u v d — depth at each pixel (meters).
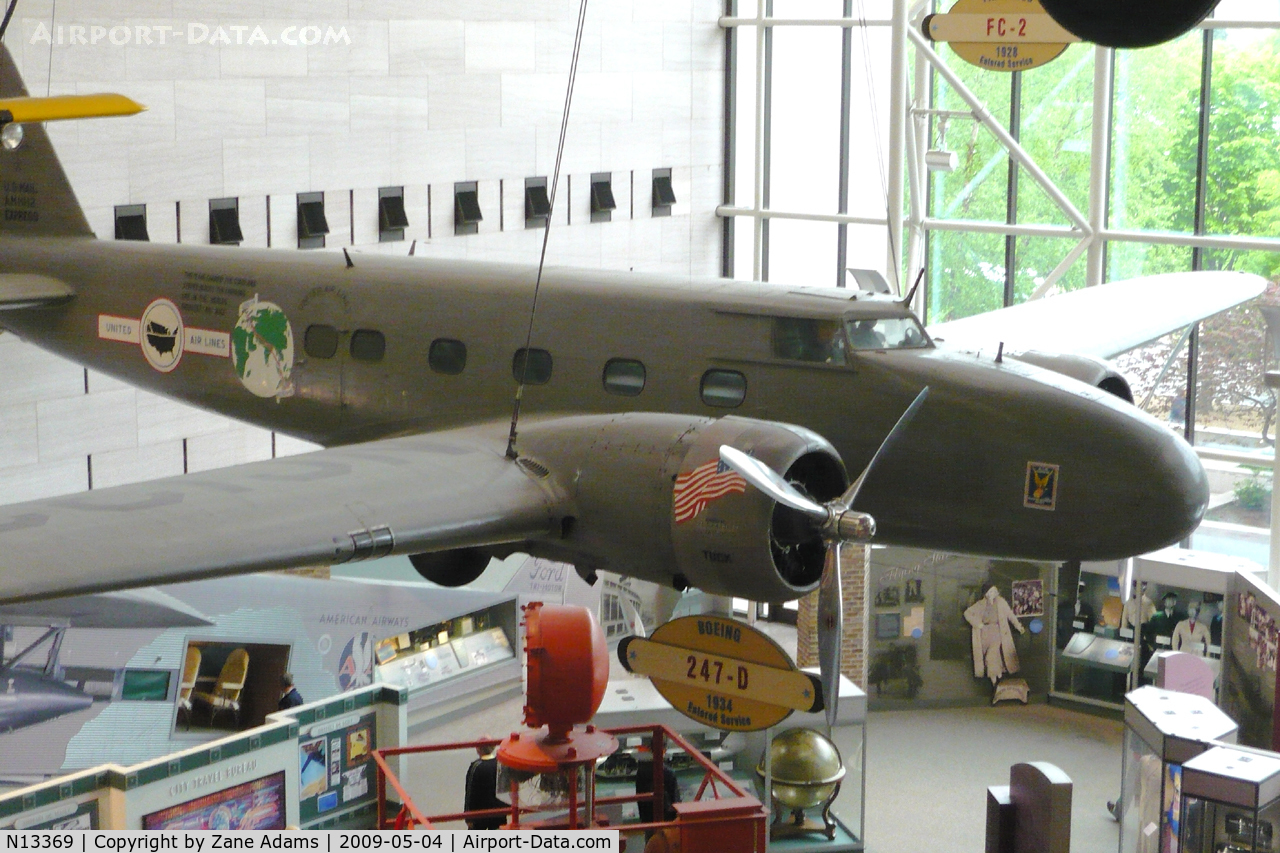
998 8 11.16
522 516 7.68
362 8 14.93
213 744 9.27
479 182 16.47
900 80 15.35
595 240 18.03
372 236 15.42
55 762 11.06
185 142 13.59
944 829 11.08
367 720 10.80
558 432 8.20
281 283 10.72
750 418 8.35
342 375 10.27
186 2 13.43
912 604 13.66
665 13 18.42
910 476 8.21
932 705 13.95
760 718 7.23
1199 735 9.17
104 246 12.02
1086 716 13.67
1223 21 15.04
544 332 9.38
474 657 13.48
